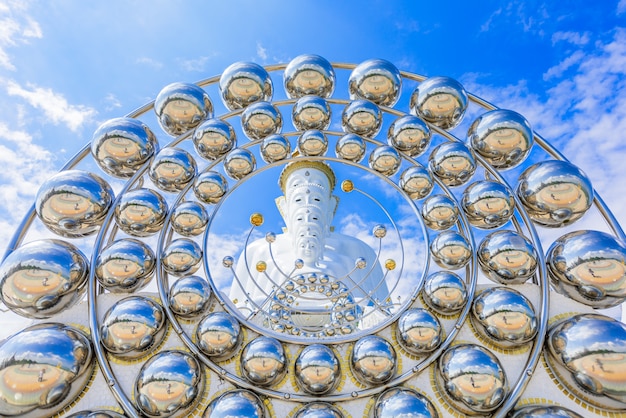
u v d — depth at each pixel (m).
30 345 2.72
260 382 3.01
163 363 2.87
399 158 4.25
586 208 3.60
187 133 4.50
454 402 2.96
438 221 3.83
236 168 4.18
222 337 3.06
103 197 3.54
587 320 2.94
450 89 4.24
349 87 4.76
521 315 3.04
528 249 3.34
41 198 3.41
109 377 2.97
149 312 3.08
